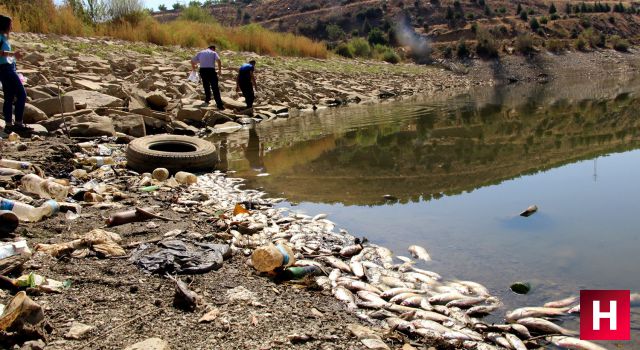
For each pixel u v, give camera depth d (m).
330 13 64.00
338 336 3.92
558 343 4.07
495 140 12.80
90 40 22.70
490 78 38.72
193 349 3.56
